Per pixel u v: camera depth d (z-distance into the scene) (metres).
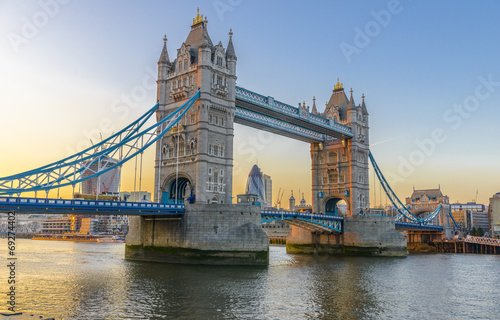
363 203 124.88
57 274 61.44
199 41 89.06
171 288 50.03
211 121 83.75
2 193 60.75
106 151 73.94
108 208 66.81
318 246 121.50
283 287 53.03
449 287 58.22
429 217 166.75
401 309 43.03
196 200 79.56
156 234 81.44
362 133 127.88
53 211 62.09
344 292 51.16
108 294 46.00
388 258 107.00
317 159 129.38
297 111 104.56
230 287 51.56
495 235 197.88
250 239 74.56
